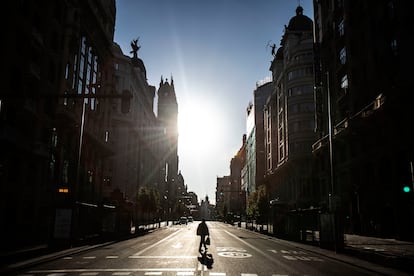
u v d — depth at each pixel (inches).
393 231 1239.5
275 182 3351.4
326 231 867.4
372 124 1314.0
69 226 797.9
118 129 2898.6
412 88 1041.5
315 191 2433.6
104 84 2252.7
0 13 1090.7
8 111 1123.3
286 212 1307.8
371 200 1362.0
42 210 1299.2
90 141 1887.3
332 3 1884.8
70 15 1596.9
